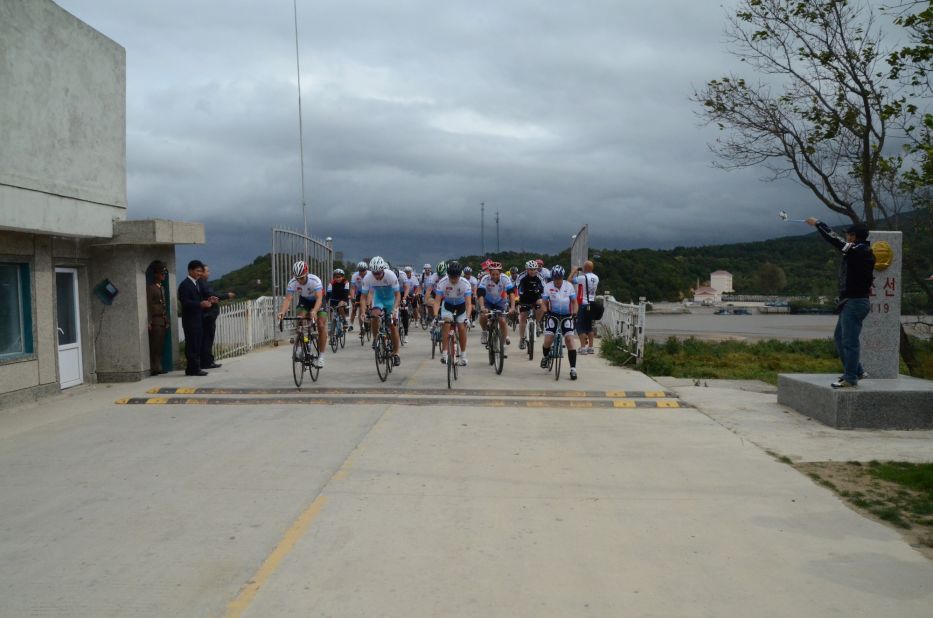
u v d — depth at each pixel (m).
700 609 3.65
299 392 9.82
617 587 3.90
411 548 4.44
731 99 16.03
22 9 8.87
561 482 5.80
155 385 10.67
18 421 8.34
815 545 4.50
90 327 11.12
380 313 10.77
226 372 12.00
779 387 9.06
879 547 4.46
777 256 66.38
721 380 11.44
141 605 3.71
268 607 3.67
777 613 3.61
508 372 11.79
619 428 7.73
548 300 10.97
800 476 5.94
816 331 27.89
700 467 6.23
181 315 11.52
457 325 10.66
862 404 7.67
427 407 8.82
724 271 60.31
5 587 3.95
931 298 15.27
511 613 3.60
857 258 7.81
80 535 4.70
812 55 14.94
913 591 3.86
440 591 3.85
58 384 10.12
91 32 10.49
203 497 5.45
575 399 9.25
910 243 15.35
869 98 15.09
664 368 12.37
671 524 4.86
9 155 8.60
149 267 11.65
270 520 4.94
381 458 6.50
